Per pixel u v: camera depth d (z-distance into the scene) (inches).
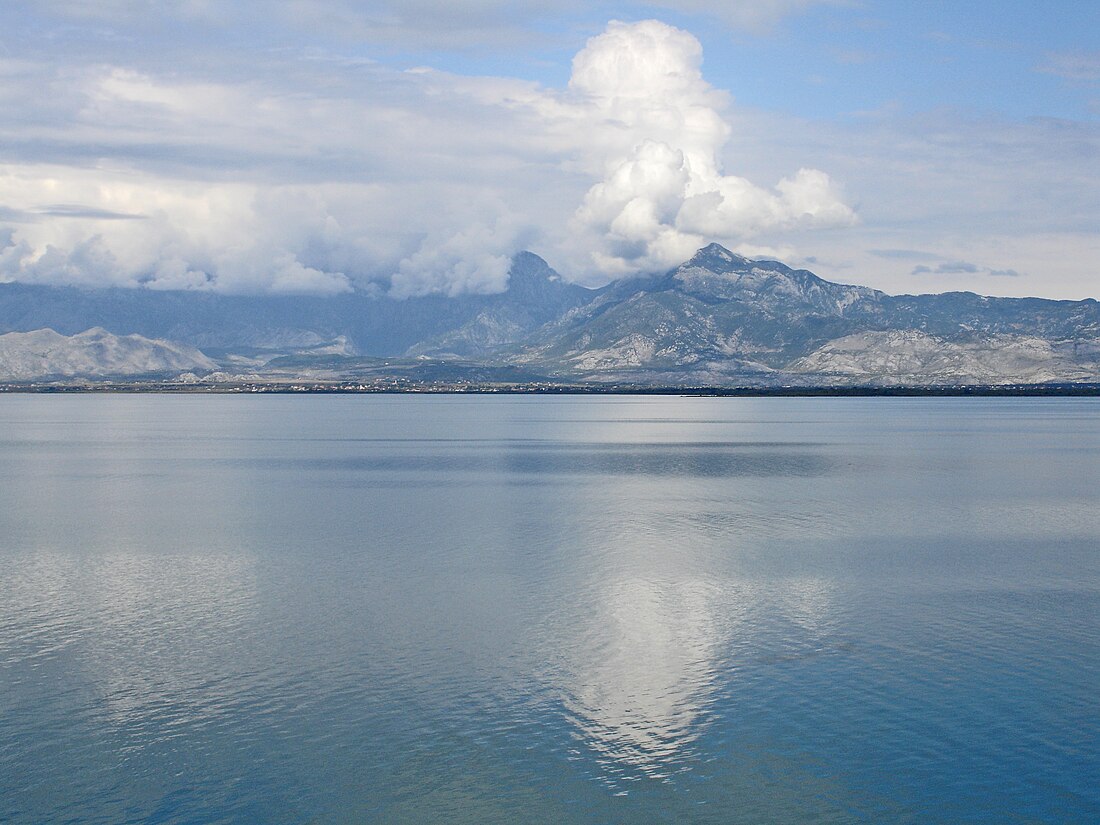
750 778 1647.4
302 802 1582.2
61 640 2304.4
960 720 1852.9
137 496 4840.1
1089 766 1674.5
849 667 2124.8
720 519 4060.0
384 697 1964.8
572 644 2283.5
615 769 1679.4
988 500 4677.7
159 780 1647.4
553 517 4111.7
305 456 7249.0
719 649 2247.8
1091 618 2491.4
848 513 4234.7
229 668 2121.1
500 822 1528.1
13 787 1624.0
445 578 2935.5
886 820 1526.8
